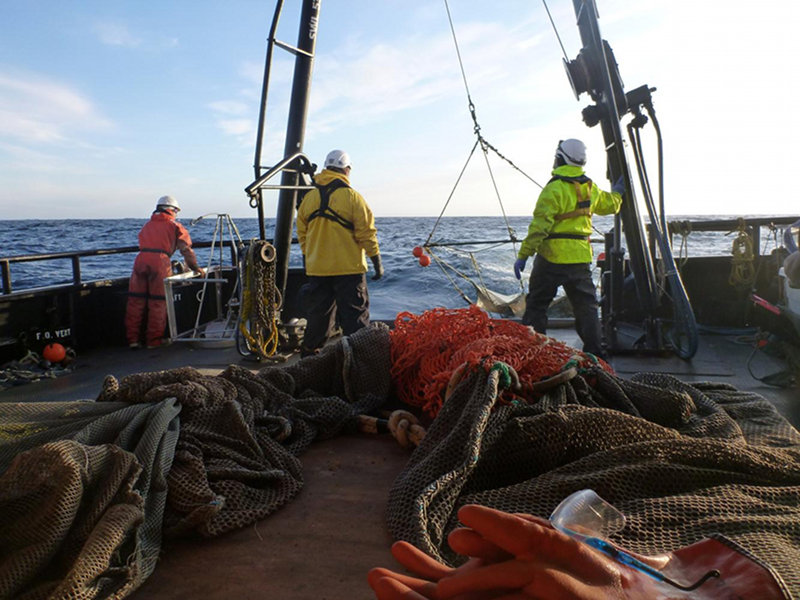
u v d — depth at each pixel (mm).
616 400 2881
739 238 6230
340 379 3469
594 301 5754
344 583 1927
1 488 1811
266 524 2283
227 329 7047
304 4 6574
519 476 2420
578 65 5867
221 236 7715
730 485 2170
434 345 3385
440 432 2604
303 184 6789
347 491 2551
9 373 5613
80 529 1885
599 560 929
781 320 5883
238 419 2672
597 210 5820
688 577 1103
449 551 2010
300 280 7816
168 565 2031
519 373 2824
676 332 5523
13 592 1718
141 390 2734
